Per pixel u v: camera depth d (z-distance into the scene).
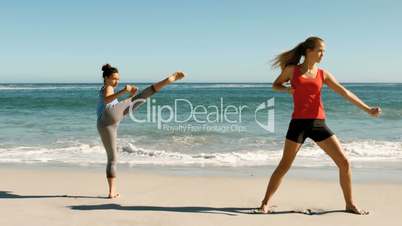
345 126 15.88
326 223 4.51
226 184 6.47
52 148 11.11
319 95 4.61
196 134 13.66
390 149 10.68
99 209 5.03
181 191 5.99
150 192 5.92
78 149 10.81
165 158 9.55
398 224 4.48
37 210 4.99
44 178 6.88
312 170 7.88
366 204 5.27
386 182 6.72
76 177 6.97
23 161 9.04
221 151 10.76
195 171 7.83
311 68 4.61
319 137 4.70
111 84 5.37
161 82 5.27
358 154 10.01
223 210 5.01
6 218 4.67
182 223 4.51
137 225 4.44
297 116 4.63
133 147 10.48
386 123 16.75
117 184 6.42
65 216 4.75
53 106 25.95
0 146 11.43
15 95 44.78
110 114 5.38
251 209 5.06
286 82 4.81
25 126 15.99
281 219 4.66
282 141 12.25
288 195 5.75
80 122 17.28
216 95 45.84
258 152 10.45
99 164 8.66
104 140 5.49
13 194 5.78
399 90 71.38
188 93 53.28
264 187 6.27
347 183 4.84
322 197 5.65
